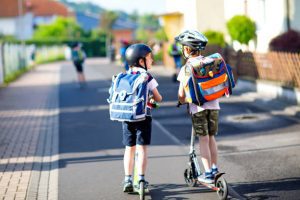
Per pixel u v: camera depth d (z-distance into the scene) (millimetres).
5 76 37812
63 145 13852
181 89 8664
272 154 11859
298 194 8852
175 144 13477
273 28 26703
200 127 8695
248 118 16906
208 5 31297
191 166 9336
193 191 9234
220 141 13625
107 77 38875
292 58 19859
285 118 16594
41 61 73875
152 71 42469
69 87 31375
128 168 9094
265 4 27531
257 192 9055
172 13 39219
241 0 29219
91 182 10094
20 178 10555
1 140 14859
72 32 110625
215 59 8539
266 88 21719
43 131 16188
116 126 16469
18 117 19484
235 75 26359
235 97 21844
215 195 8945
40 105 23125
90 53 102875
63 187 9828
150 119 8844
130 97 8586
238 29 27500
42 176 10750
